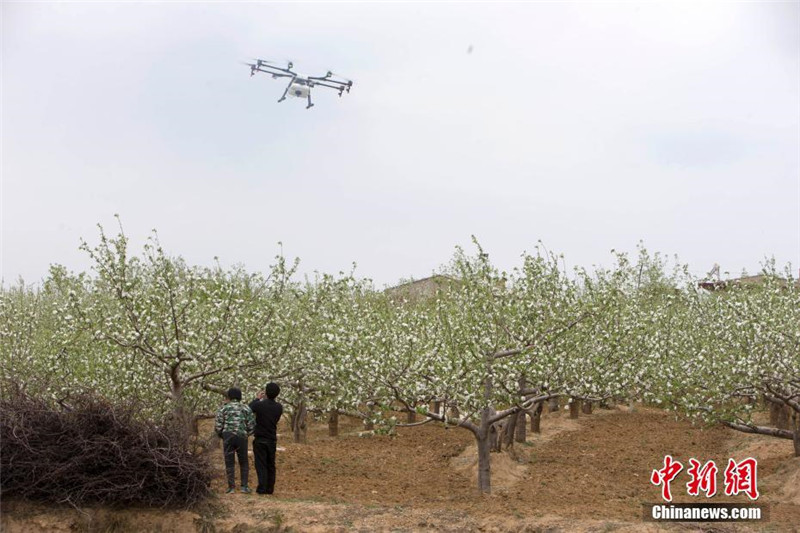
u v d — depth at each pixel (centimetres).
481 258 1456
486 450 1465
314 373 1653
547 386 1494
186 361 1552
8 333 1731
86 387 1417
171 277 1500
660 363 1667
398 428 2405
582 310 1526
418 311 1825
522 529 1175
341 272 1672
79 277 1565
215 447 1473
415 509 1298
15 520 1202
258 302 1622
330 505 1305
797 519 1220
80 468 1253
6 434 1241
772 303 1755
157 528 1225
